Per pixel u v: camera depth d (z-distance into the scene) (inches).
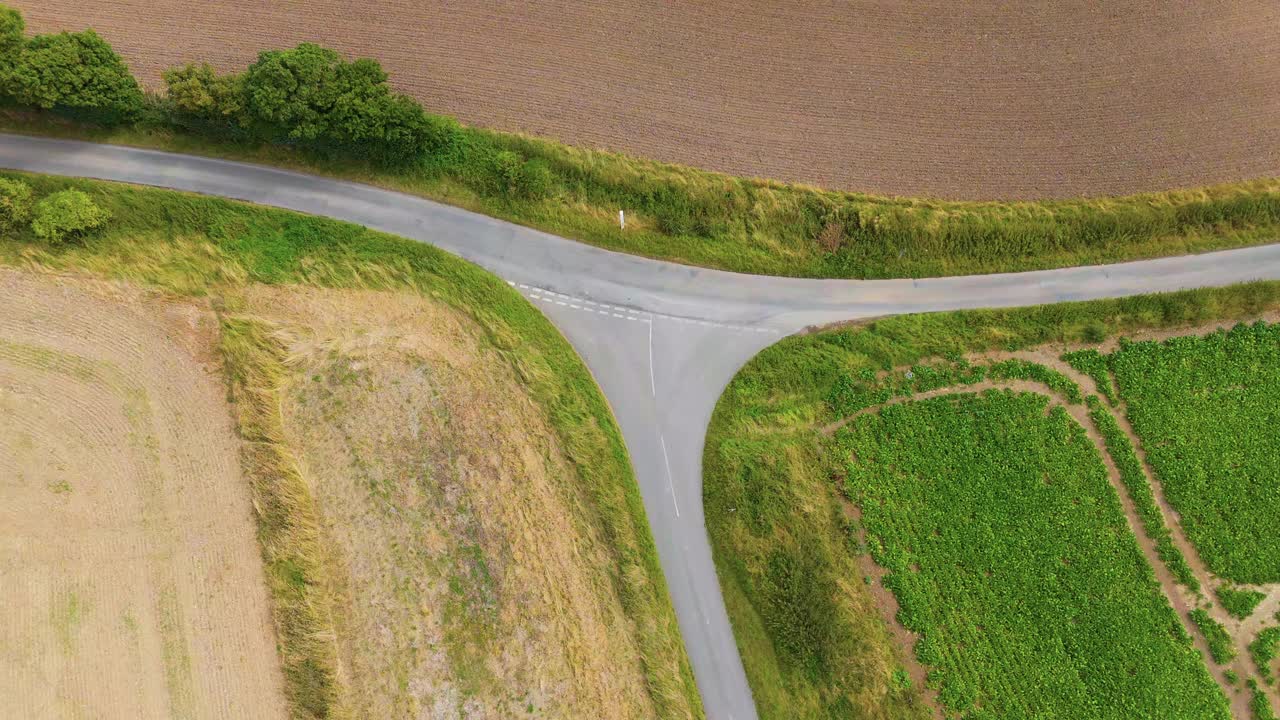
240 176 1053.8
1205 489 1021.2
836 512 1017.5
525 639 1002.7
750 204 1067.3
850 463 1029.8
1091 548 1008.2
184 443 1013.2
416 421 1033.5
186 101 936.3
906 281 1067.9
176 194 1034.7
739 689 993.5
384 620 999.6
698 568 1013.2
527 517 1018.7
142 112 1016.9
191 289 1027.9
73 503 1001.5
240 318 1024.2
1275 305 1051.9
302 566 984.3
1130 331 1061.1
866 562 1011.9
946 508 1018.1
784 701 981.8
